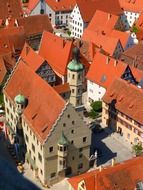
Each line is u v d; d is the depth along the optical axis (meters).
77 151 80.69
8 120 100.88
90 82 118.75
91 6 183.12
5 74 119.44
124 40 147.50
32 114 82.06
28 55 122.56
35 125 79.00
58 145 75.56
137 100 95.25
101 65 116.31
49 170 78.00
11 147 90.62
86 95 126.25
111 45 138.38
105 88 112.12
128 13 199.50
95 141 98.12
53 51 129.38
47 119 76.94
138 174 65.19
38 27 159.00
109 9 189.25
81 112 96.94
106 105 103.81
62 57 124.38
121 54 138.25
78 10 180.12
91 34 148.25
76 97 94.56
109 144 97.06
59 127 74.12
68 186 76.12
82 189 62.69
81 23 180.50
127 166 65.38
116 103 99.38
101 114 111.19
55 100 77.00
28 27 156.50
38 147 77.56
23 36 143.00
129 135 97.75
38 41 159.12
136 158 69.81
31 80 88.31
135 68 117.38
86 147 81.69
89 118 110.38
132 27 177.62
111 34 153.12
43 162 76.56
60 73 122.38
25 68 92.81
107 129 104.50
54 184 80.44
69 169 82.31
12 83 95.38
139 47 136.88
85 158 83.38
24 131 86.31
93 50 132.25
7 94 95.25
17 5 179.38
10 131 95.38
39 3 192.50
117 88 101.94
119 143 97.69
